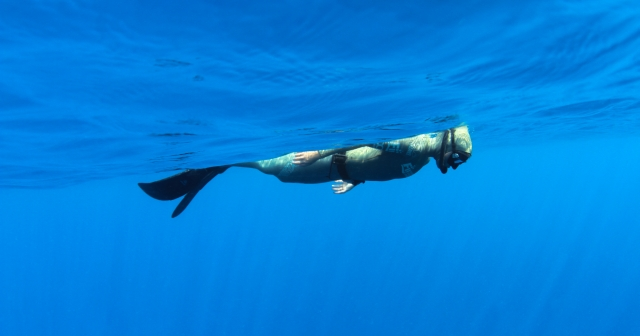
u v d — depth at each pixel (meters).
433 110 7.94
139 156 10.04
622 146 36.69
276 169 7.45
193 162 11.21
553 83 6.89
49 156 9.16
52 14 3.20
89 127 6.66
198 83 4.81
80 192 31.53
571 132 20.77
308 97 5.86
